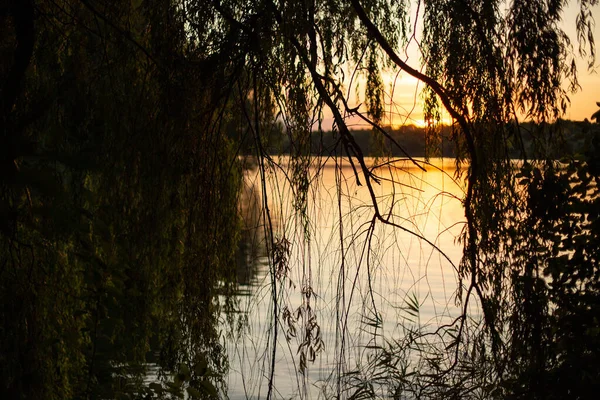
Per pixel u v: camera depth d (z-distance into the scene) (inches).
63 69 149.6
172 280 159.6
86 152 124.3
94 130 146.3
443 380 170.6
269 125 158.1
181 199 158.2
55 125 124.7
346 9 158.7
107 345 150.4
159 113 151.4
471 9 164.1
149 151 150.9
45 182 97.5
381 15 169.6
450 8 163.5
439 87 160.2
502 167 165.2
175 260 160.2
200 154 154.2
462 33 163.9
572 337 163.6
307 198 154.7
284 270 149.7
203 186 154.1
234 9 151.7
